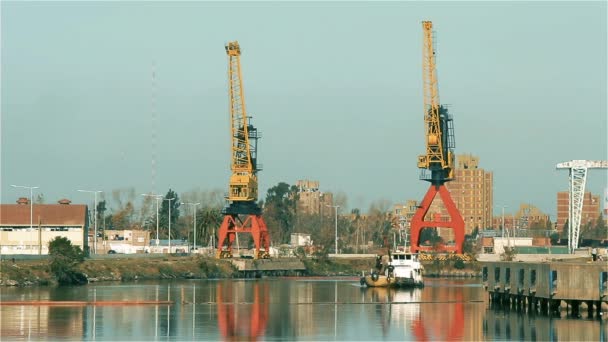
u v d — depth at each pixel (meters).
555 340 195.88
